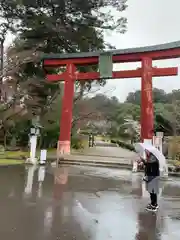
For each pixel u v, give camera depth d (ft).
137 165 51.16
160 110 90.53
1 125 82.38
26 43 79.00
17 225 18.30
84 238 16.35
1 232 16.84
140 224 19.71
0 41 83.05
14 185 32.96
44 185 34.01
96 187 34.27
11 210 21.97
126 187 35.01
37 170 48.11
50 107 94.17
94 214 21.89
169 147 66.03
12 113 81.46
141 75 63.93
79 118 99.19
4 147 84.89
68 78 70.13
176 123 81.87
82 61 70.13
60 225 18.63
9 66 75.15
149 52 63.93
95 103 111.34
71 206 24.14
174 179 43.86
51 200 26.14
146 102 61.52
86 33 81.10
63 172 46.93
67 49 85.61
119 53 66.18
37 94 87.66
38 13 79.92
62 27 77.46
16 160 60.23
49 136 95.20
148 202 27.04
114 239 16.40
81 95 97.19
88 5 77.71
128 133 135.64
